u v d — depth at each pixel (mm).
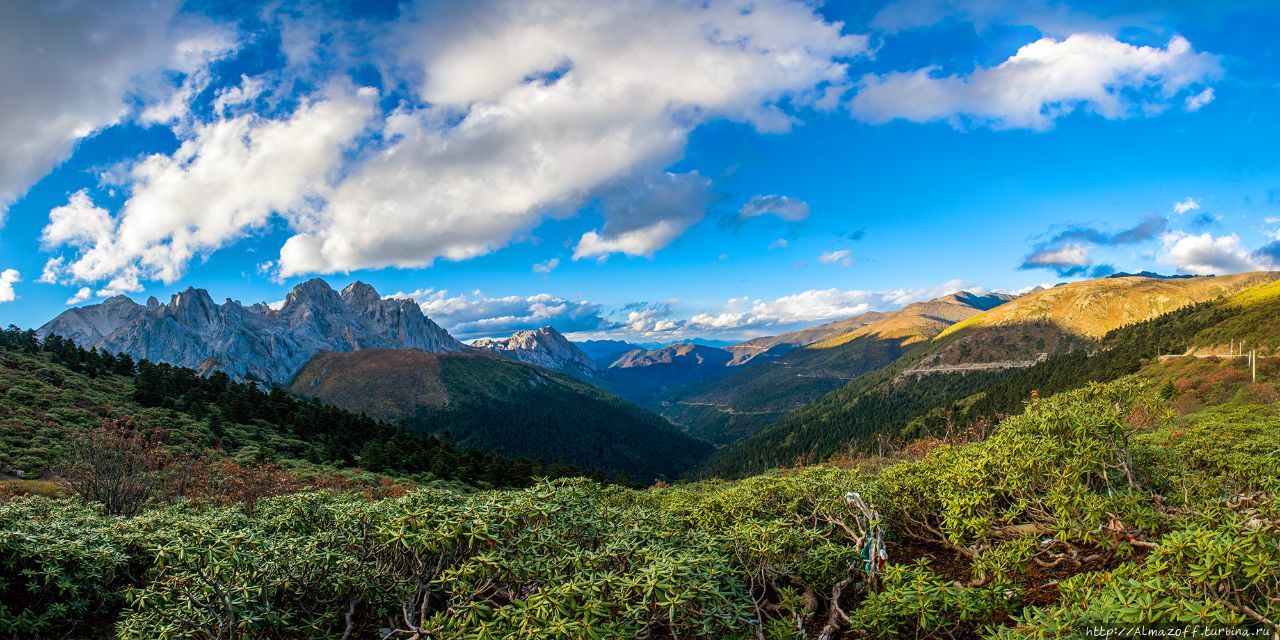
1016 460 11000
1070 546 10078
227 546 7742
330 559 8891
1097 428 10375
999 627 6238
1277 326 98125
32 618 9492
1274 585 5945
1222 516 8312
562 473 53062
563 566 7828
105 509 18812
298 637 9102
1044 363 142750
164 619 8211
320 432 60844
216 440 45969
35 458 30500
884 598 7770
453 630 7156
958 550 11680
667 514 13195
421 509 8133
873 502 12539
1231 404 55812
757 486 14055
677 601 6699
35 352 64312
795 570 10391
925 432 112500
